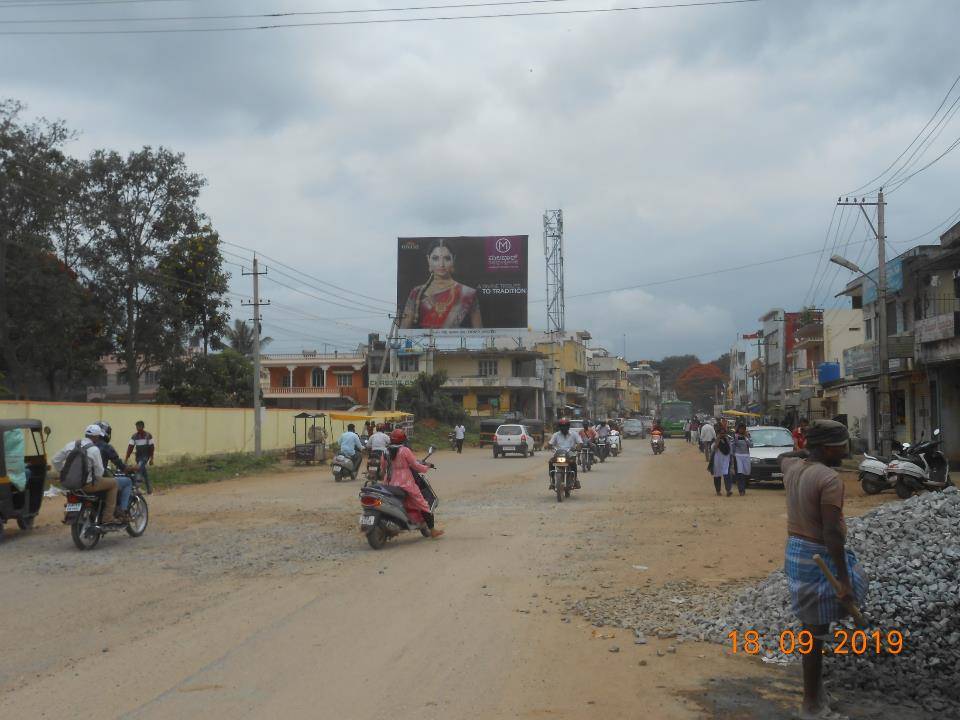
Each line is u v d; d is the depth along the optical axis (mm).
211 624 7430
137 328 43219
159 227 42719
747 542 11703
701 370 141125
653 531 13016
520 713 5133
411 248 57250
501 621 7410
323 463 34906
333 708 5227
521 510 16266
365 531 11562
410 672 5953
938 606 6215
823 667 5891
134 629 7305
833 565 4801
